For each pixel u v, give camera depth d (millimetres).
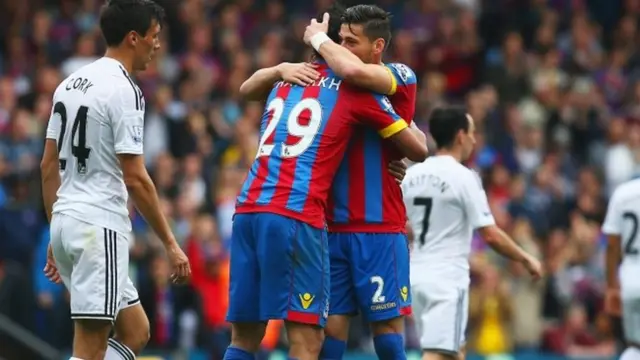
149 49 26266
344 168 26203
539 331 54156
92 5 65688
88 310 25062
